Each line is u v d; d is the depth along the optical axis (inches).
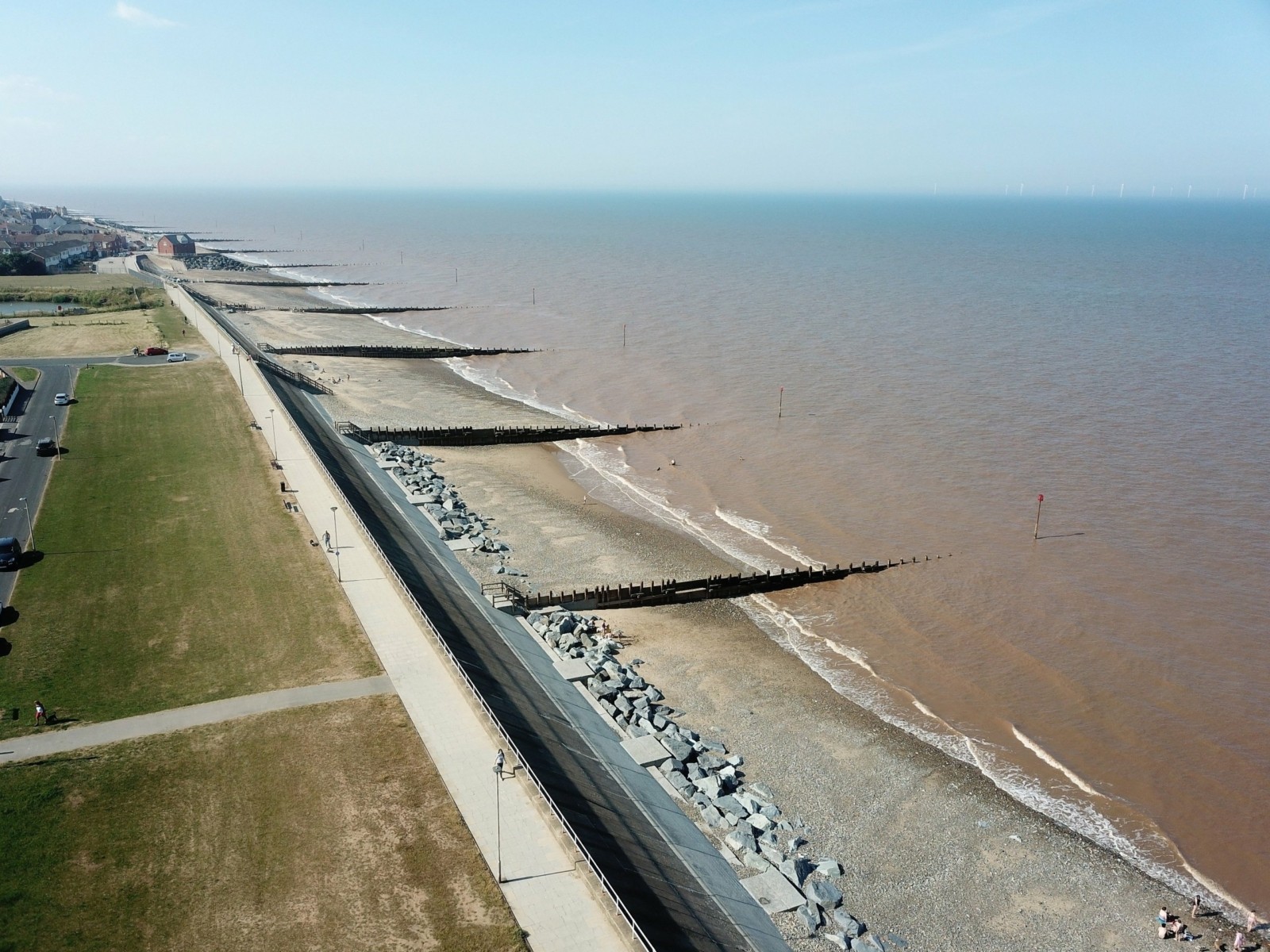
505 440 4303.6
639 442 4323.3
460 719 1870.1
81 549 2640.3
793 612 2723.9
